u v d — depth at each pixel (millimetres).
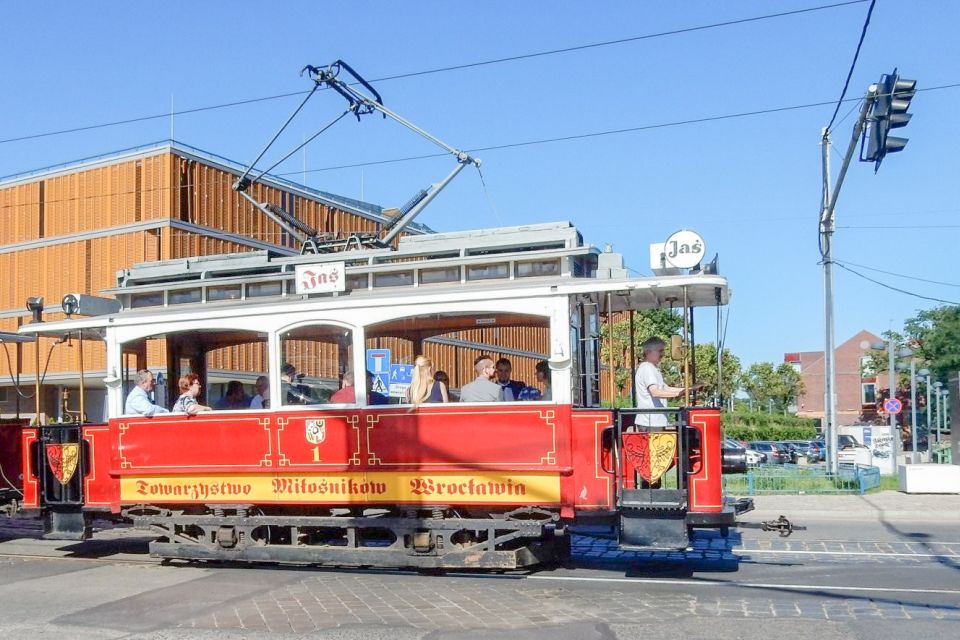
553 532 10008
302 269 10547
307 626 7473
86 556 11664
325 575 9867
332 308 10250
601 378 11141
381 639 7047
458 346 10562
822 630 7160
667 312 13820
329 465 10008
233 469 10414
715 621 7488
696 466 8992
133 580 9766
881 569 10070
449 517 9828
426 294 9906
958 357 50219
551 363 9391
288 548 10094
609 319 9625
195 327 10859
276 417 10289
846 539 12727
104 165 29938
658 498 9008
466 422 9594
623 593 8695
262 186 30828
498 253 10195
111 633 7391
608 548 11703
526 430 9398
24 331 11859
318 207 32375
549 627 7340
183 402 10820
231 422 10477
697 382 9844
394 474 9781
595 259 10453
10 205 32000
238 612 8039
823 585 9102
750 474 20125
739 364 51000
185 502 10656
